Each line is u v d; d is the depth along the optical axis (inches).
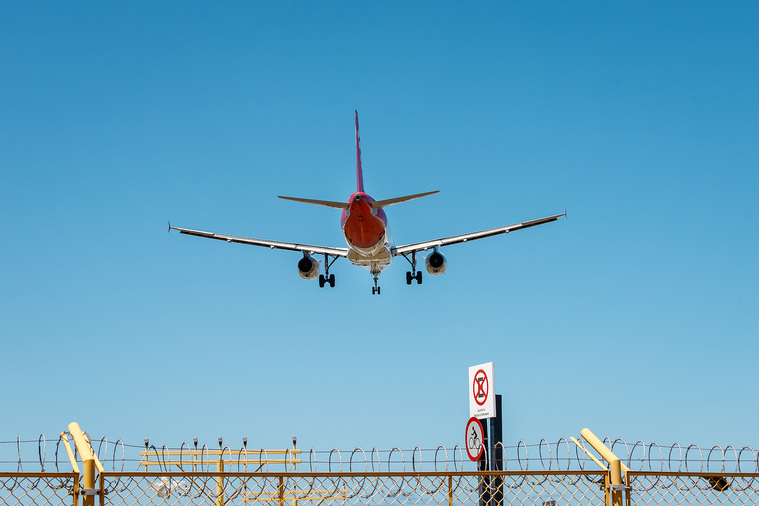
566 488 579.2
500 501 594.9
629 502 574.2
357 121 2261.3
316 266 2272.4
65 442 529.3
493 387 922.7
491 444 910.4
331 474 544.1
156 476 506.6
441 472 558.6
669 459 588.7
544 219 2230.6
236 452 749.3
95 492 491.8
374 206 1942.7
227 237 2283.5
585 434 610.5
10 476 487.2
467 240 2305.6
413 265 2454.5
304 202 1930.4
